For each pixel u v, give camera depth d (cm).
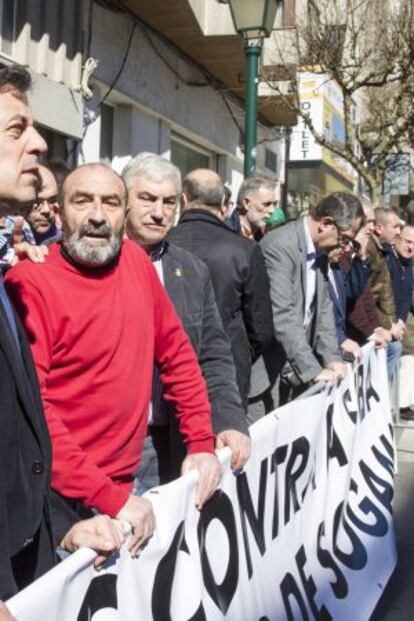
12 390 191
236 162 1411
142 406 260
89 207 250
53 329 243
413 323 1076
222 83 1261
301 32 1184
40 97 720
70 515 222
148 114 1023
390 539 434
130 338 254
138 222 321
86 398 246
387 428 497
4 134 189
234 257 393
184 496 235
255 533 286
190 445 275
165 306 280
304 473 343
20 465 192
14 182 191
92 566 187
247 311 402
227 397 310
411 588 421
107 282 253
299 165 1577
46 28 753
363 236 587
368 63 1276
